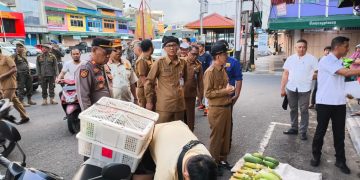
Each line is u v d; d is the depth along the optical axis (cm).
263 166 392
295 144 517
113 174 222
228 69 442
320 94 412
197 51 518
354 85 522
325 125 415
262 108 796
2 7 3678
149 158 282
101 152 262
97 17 5750
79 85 335
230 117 398
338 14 1462
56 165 438
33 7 4322
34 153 483
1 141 309
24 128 627
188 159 207
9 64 621
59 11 4806
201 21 2250
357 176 398
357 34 1609
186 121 492
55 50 1042
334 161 445
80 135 263
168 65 423
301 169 420
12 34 3706
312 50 1770
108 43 348
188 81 508
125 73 498
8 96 628
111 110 283
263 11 2047
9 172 217
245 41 1716
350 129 588
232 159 454
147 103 446
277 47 3444
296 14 1571
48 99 956
